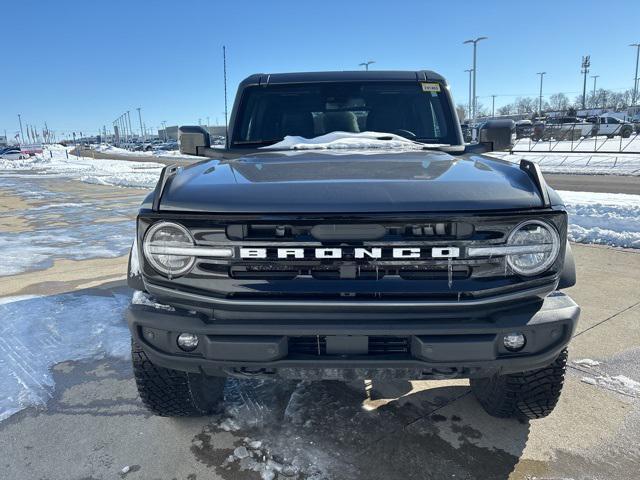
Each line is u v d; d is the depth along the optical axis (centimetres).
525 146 3600
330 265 195
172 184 220
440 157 268
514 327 197
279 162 255
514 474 233
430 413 281
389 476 231
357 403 292
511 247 195
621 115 5381
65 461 246
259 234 196
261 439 259
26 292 503
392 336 200
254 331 198
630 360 338
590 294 468
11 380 323
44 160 4553
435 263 194
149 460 246
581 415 278
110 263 628
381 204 192
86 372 334
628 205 868
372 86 362
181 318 205
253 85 367
